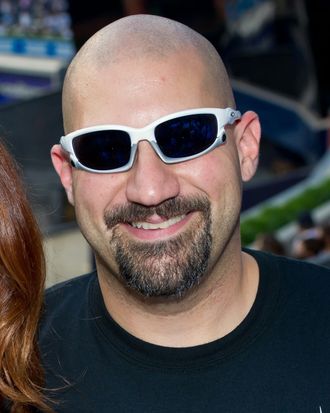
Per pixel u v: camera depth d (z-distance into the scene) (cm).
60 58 994
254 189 988
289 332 199
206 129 188
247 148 216
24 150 791
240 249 205
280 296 205
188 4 977
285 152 1016
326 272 217
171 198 185
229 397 190
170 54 190
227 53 995
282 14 1009
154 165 184
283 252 784
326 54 1030
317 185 995
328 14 1011
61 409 201
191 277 186
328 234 741
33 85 995
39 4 991
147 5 969
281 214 936
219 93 197
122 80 188
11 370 206
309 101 1034
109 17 970
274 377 192
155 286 185
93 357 203
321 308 205
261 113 1006
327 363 194
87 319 212
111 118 188
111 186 189
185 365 194
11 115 805
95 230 195
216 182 189
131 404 193
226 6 991
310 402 188
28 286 215
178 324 196
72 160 194
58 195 744
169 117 184
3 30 995
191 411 189
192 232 188
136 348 198
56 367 206
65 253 741
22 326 212
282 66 1012
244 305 204
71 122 197
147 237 187
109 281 201
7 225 213
